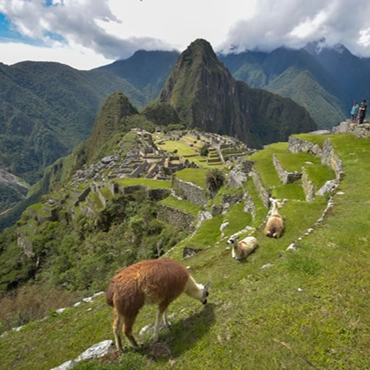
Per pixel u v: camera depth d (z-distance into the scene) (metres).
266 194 17.14
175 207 28.34
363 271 6.66
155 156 63.09
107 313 9.42
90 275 22.70
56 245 40.38
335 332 5.19
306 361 4.74
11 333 9.88
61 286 24.02
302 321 5.53
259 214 16.11
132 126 144.00
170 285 5.63
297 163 18.88
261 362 4.88
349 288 6.18
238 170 24.08
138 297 5.39
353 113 22.41
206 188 27.08
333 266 7.03
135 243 27.12
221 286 8.75
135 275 5.54
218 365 5.05
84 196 50.94
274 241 10.66
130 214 33.22
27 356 8.36
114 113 158.12
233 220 18.08
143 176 47.00
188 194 29.64
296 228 11.13
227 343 5.42
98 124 162.62
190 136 108.44
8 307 19.23
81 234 36.84
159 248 23.34
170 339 5.94
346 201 10.81
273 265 7.60
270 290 6.59
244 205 20.05
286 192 16.11
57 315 10.45
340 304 5.80
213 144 84.19
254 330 5.55
